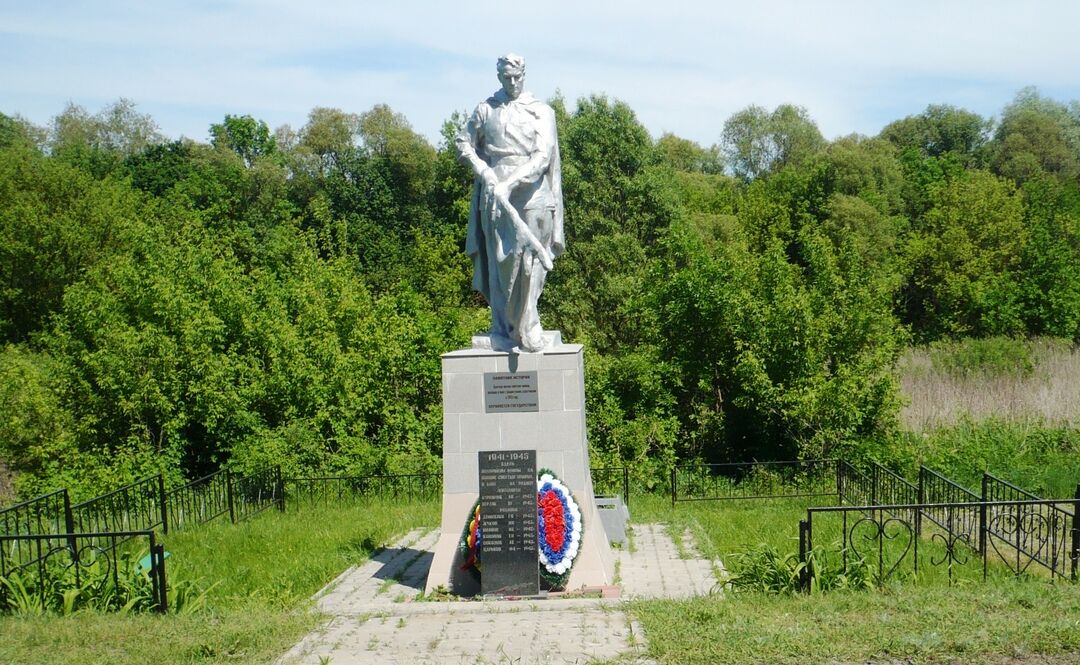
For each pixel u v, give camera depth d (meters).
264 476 17.80
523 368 10.23
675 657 6.92
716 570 10.96
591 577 10.17
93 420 18.91
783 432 20.91
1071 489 16.56
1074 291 38.38
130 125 63.09
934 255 42.38
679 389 22.12
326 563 12.11
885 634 7.17
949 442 18.95
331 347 20.39
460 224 41.41
